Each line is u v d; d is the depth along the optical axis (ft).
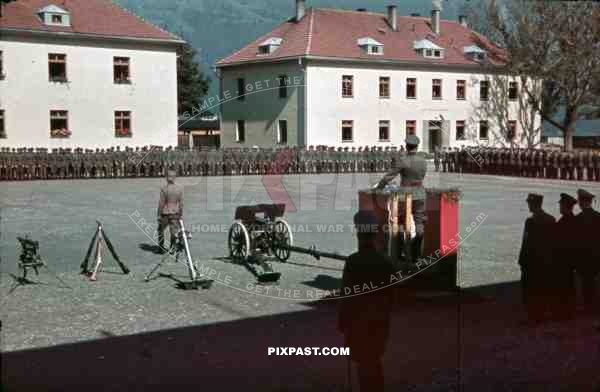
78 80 126.41
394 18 155.84
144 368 22.17
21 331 26.68
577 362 22.24
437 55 144.25
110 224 59.21
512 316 28.53
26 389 20.07
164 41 133.28
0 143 119.65
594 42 59.88
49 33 122.01
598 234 28.55
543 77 70.54
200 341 25.17
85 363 22.66
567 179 113.29
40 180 110.32
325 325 27.30
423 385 20.44
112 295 32.94
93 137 128.57
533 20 62.95
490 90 124.57
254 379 21.18
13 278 36.96
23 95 121.39
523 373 21.54
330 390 19.94
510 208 72.79
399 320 27.86
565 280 27.99
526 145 121.19
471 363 22.04
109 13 132.05
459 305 28.43
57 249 46.57
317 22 146.82
